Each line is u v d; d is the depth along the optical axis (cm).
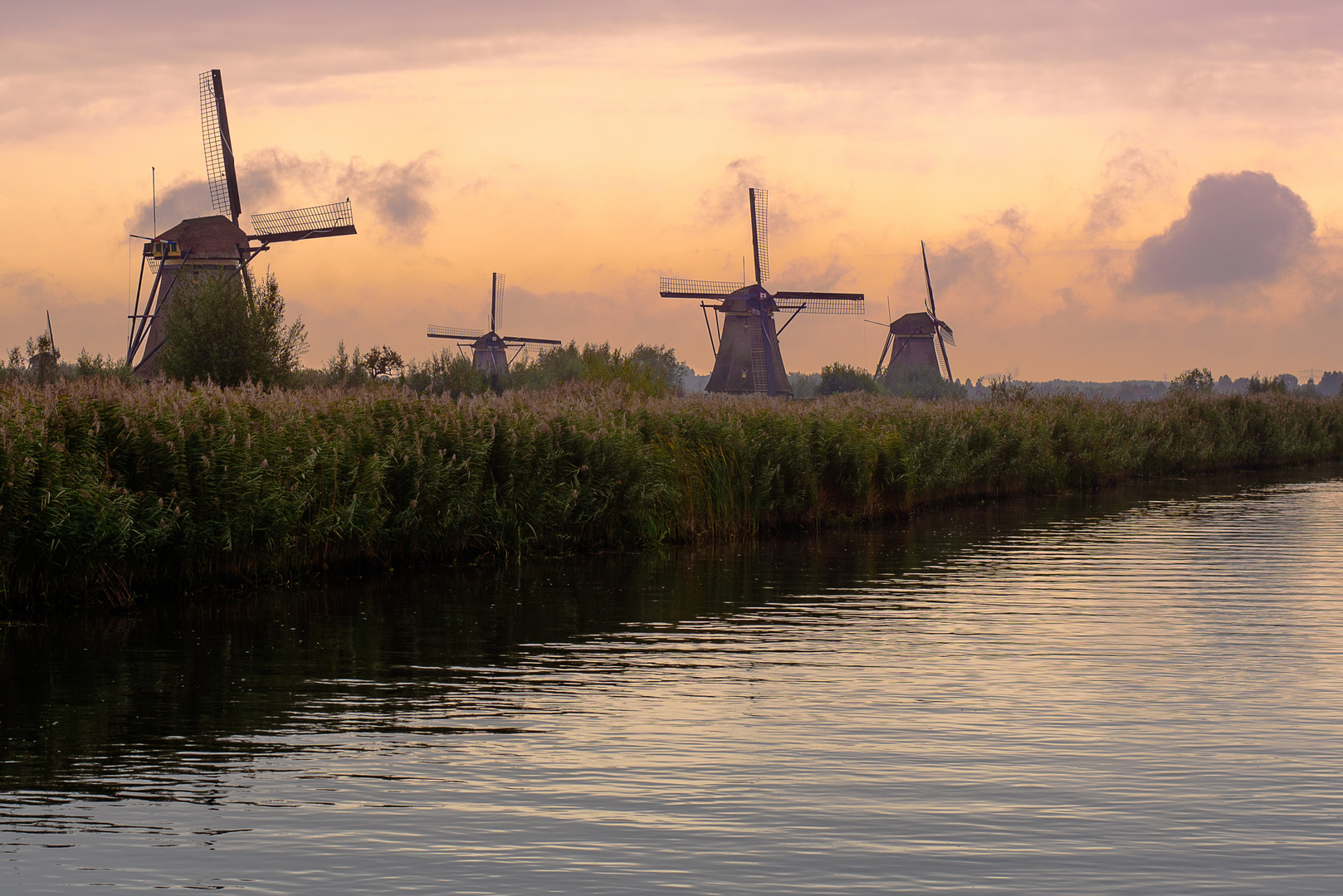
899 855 739
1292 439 5803
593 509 2325
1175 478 4934
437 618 1575
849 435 2961
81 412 1702
